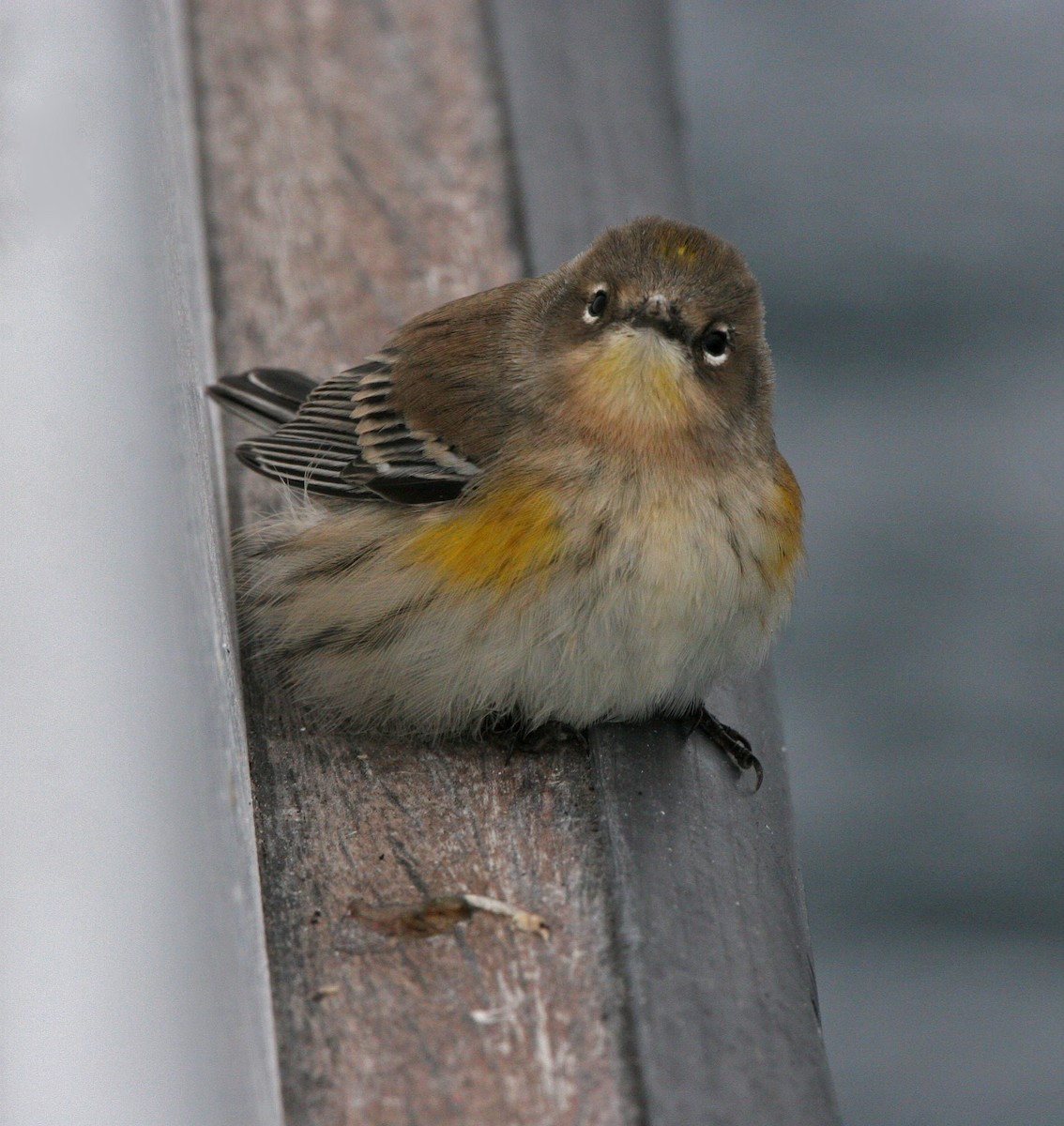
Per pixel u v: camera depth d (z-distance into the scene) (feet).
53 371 19.89
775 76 99.60
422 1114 21.11
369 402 35.35
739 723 32.94
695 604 31.55
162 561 18.37
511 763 30.17
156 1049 14.34
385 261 42.70
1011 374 82.99
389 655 31.42
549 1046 22.24
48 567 17.81
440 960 23.88
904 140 95.40
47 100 23.17
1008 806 66.90
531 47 49.65
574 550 31.30
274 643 33.37
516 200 44.45
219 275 42.06
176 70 42.52
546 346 33.78
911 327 85.05
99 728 16.52
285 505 36.55
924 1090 56.39
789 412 81.51
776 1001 23.90
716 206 90.17
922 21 104.73
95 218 22.16
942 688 70.38
